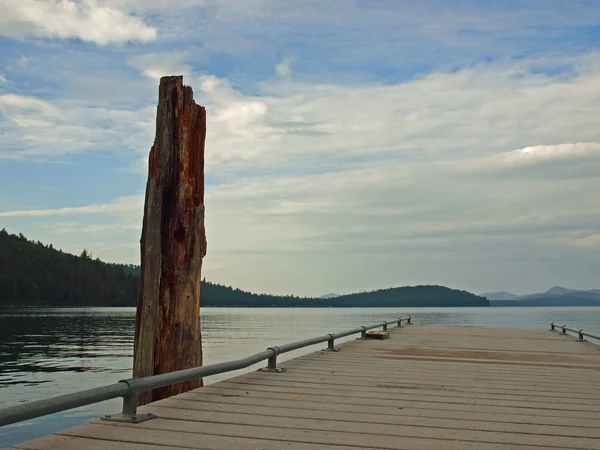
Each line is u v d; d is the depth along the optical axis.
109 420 4.32
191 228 6.03
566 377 7.25
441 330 16.97
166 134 6.06
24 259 116.81
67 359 22.98
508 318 96.06
